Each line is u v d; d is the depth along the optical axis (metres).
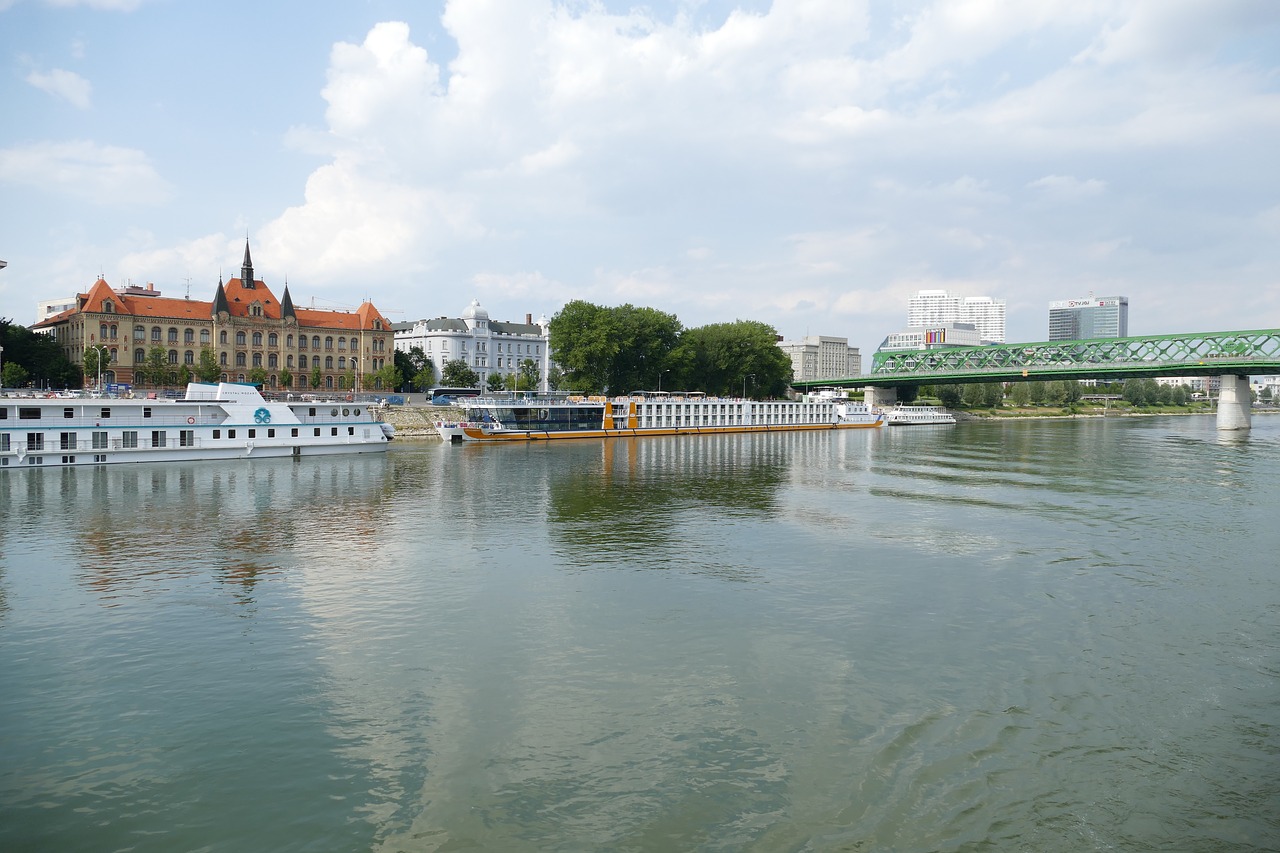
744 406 166.12
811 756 22.80
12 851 18.72
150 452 84.38
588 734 24.14
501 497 65.88
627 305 184.25
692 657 30.00
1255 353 167.00
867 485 74.56
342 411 99.50
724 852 18.72
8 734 24.16
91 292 182.38
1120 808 20.34
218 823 19.86
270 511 58.34
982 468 89.88
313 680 27.97
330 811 20.33
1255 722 24.81
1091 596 37.44
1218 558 44.69
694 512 59.12
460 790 21.25
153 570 41.59
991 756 22.78
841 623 33.69
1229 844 18.97
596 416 141.25
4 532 50.31
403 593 37.81
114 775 22.00
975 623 33.66
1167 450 114.25
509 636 32.19
